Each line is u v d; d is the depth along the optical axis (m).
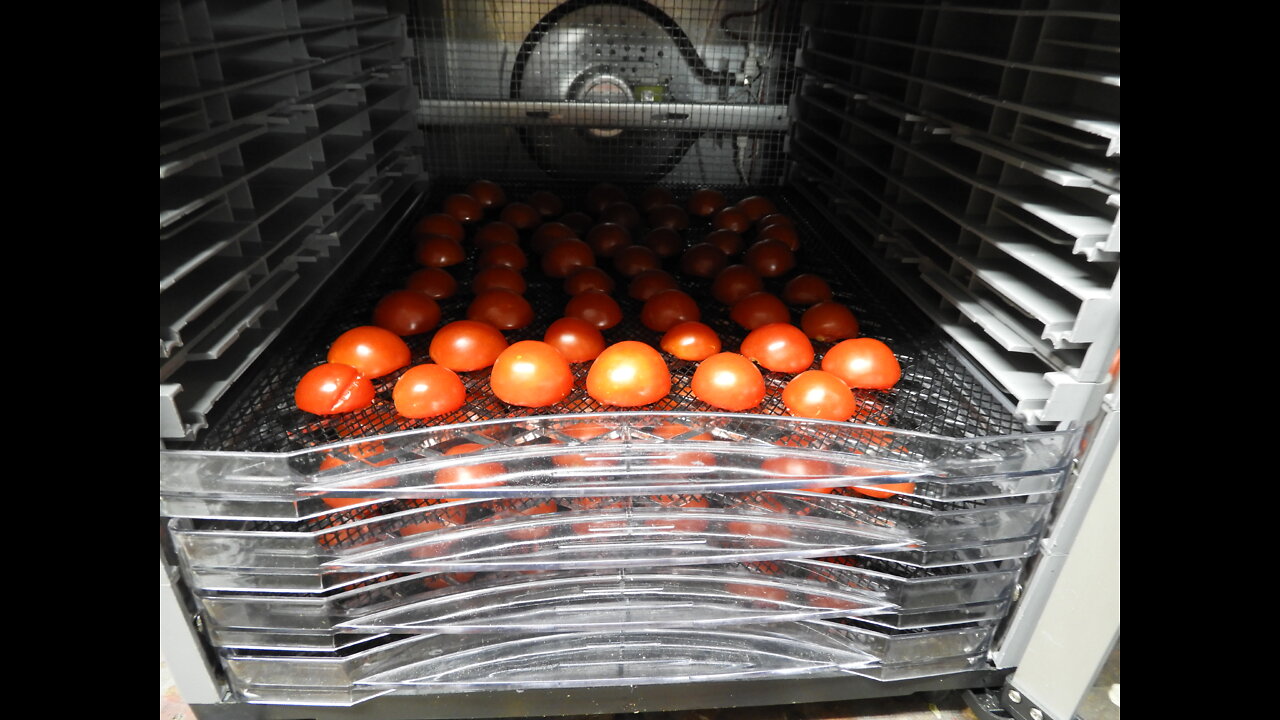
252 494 0.97
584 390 1.32
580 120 2.20
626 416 1.09
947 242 1.33
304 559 1.03
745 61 2.20
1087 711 1.14
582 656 1.18
